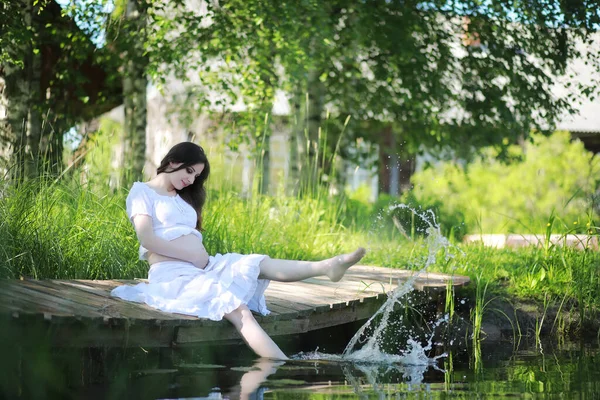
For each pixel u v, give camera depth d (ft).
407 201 46.55
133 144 41.27
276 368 13.89
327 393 11.69
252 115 41.68
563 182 62.08
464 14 49.52
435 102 52.03
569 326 21.74
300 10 41.22
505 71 50.37
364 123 58.75
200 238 15.88
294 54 42.50
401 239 32.86
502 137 53.36
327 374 13.52
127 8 41.37
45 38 39.83
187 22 41.19
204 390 11.70
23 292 14.60
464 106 52.37
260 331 14.70
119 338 13.09
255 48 42.63
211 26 40.98
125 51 41.88
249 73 41.96
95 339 12.79
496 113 53.21
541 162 63.21
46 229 19.02
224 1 40.47
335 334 19.11
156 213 15.58
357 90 54.34
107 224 20.48
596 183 28.14
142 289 15.20
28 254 18.25
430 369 14.73
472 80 51.75
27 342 12.01
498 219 58.08
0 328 11.74
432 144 54.60
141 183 15.83
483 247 28.14
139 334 13.39
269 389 11.86
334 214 31.45
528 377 13.92
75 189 21.22
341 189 57.16
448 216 48.26
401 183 70.18
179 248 15.42
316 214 29.81
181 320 13.79
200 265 15.74
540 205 60.59
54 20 39.88
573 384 13.14
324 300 17.84
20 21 33.81
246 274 15.34
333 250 28.91
